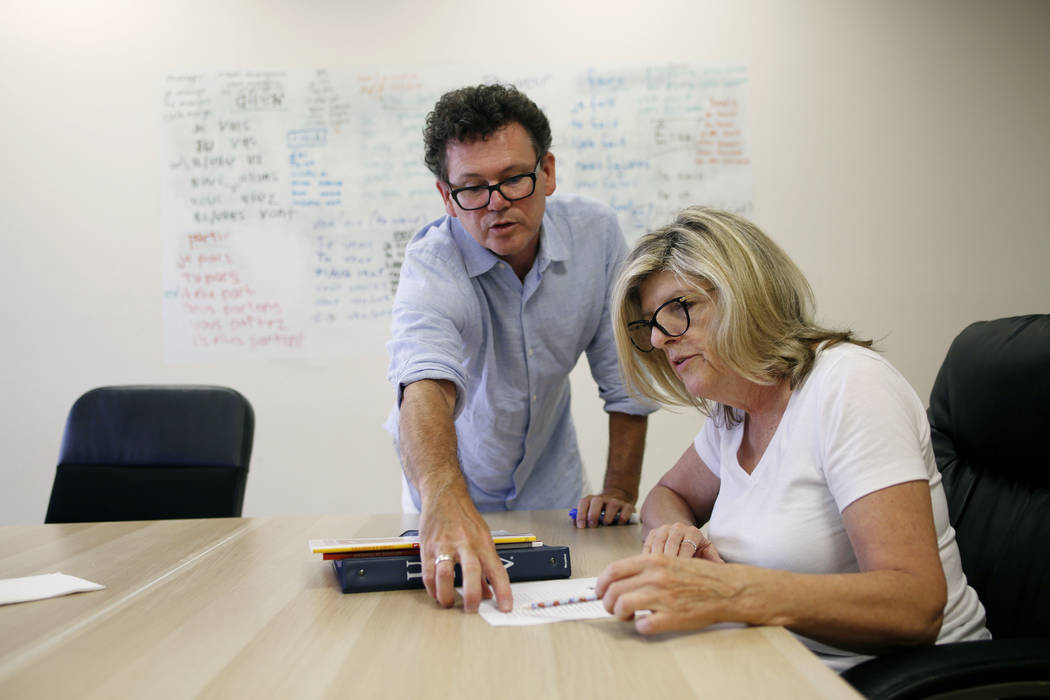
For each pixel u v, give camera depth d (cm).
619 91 324
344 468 323
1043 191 333
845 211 330
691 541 118
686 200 326
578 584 111
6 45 320
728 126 326
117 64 321
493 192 144
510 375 176
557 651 82
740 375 114
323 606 101
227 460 192
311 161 322
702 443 146
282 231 321
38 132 320
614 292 124
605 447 329
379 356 322
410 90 323
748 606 87
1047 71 333
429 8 324
